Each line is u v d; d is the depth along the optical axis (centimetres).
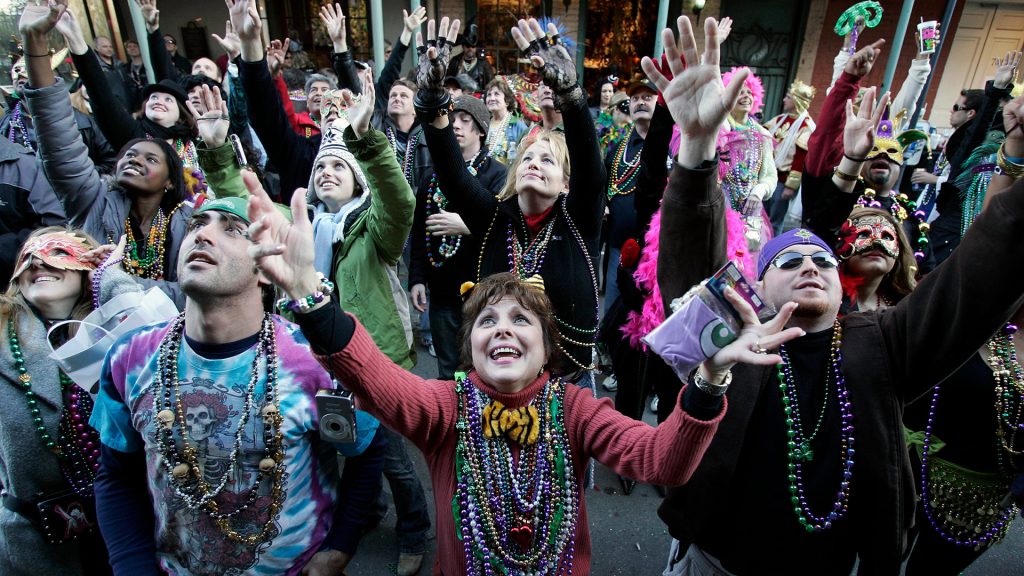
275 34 1040
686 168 133
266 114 269
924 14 934
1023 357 170
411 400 134
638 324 262
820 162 199
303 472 144
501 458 138
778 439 146
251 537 140
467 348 152
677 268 145
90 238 179
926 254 317
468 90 577
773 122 568
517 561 135
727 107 121
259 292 142
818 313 145
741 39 994
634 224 355
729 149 361
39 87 223
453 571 139
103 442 144
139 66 746
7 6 655
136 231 245
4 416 153
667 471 118
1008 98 342
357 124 198
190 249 129
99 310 158
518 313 143
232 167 236
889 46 948
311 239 117
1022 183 114
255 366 138
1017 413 167
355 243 230
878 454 137
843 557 148
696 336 106
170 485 136
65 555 170
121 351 141
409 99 424
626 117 504
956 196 338
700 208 135
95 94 309
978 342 126
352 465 156
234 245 132
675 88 129
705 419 112
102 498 144
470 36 793
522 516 136
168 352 137
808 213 199
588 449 140
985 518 179
